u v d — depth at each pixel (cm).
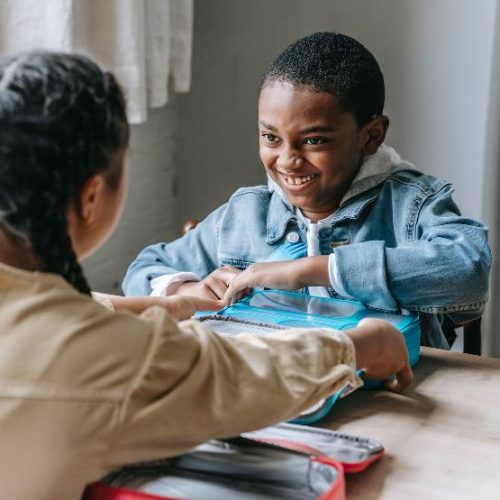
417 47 232
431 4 227
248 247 154
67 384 67
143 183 258
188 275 151
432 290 129
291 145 136
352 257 130
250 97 260
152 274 155
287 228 151
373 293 129
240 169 268
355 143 140
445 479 89
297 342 80
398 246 138
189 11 235
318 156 136
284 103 134
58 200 69
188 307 129
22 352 67
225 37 257
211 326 114
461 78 228
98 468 69
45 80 68
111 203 75
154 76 224
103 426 67
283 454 79
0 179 67
